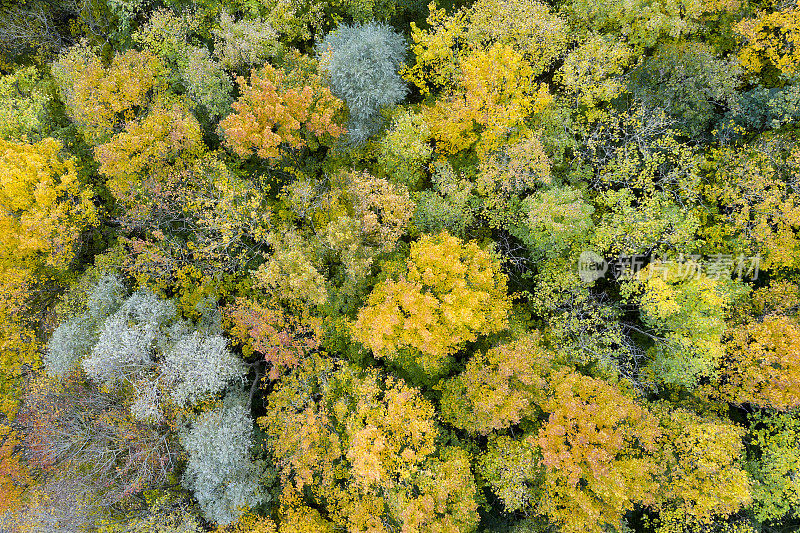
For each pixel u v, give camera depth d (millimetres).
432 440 16203
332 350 20250
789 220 17359
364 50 20328
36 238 18375
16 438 20281
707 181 20203
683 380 18297
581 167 20641
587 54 19141
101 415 18703
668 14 19516
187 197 20016
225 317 20516
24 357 20688
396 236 18609
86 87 19812
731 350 18141
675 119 19453
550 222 17125
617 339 19016
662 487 16828
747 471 17969
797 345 16422
